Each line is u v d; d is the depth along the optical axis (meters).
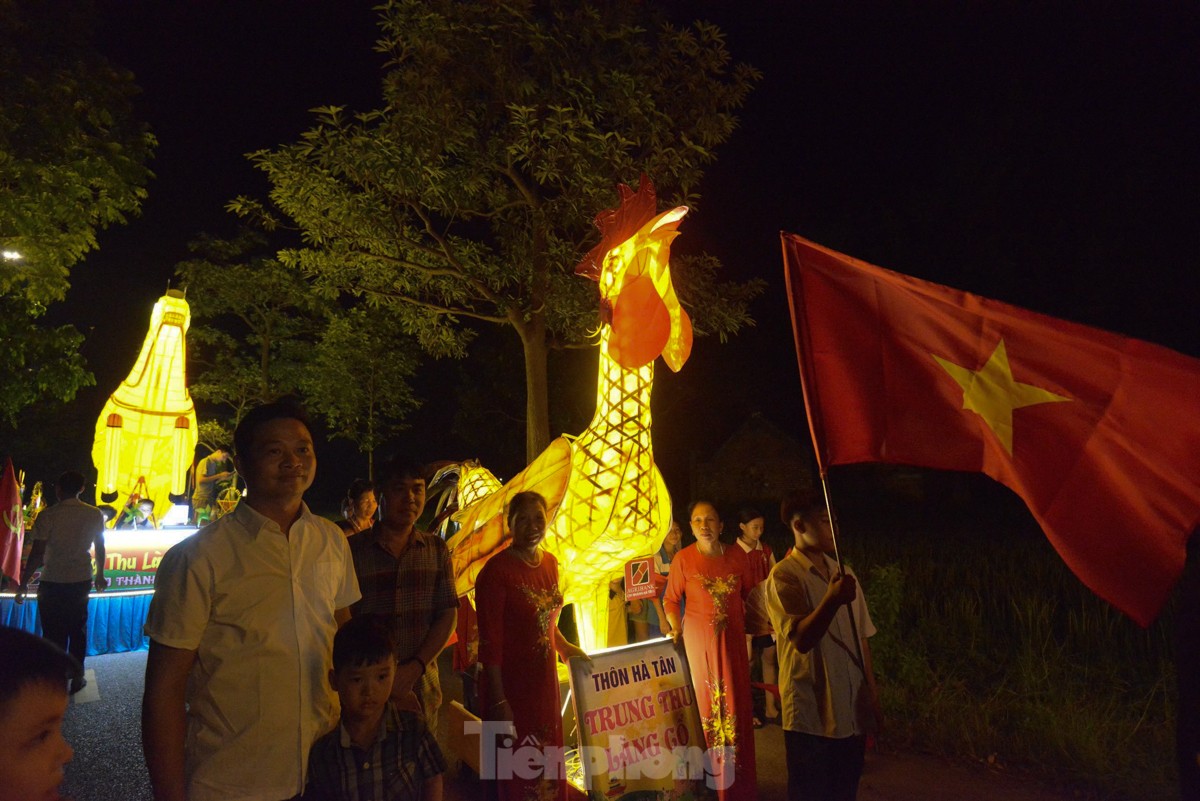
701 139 10.66
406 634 3.85
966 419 3.29
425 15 9.80
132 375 12.25
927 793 4.69
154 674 2.41
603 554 4.58
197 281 20.70
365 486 5.61
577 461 4.66
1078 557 3.00
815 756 3.57
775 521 19.08
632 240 4.57
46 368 13.31
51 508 7.46
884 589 6.41
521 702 3.83
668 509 4.80
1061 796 4.63
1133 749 5.02
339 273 11.35
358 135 10.21
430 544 4.01
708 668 4.38
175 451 12.33
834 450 3.40
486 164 10.66
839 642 3.63
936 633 7.46
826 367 3.45
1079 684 6.09
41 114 11.88
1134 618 2.89
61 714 1.49
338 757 2.68
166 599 2.46
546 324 11.44
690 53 10.57
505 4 9.79
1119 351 3.05
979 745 5.30
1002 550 11.72
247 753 2.48
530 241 11.47
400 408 22.27
